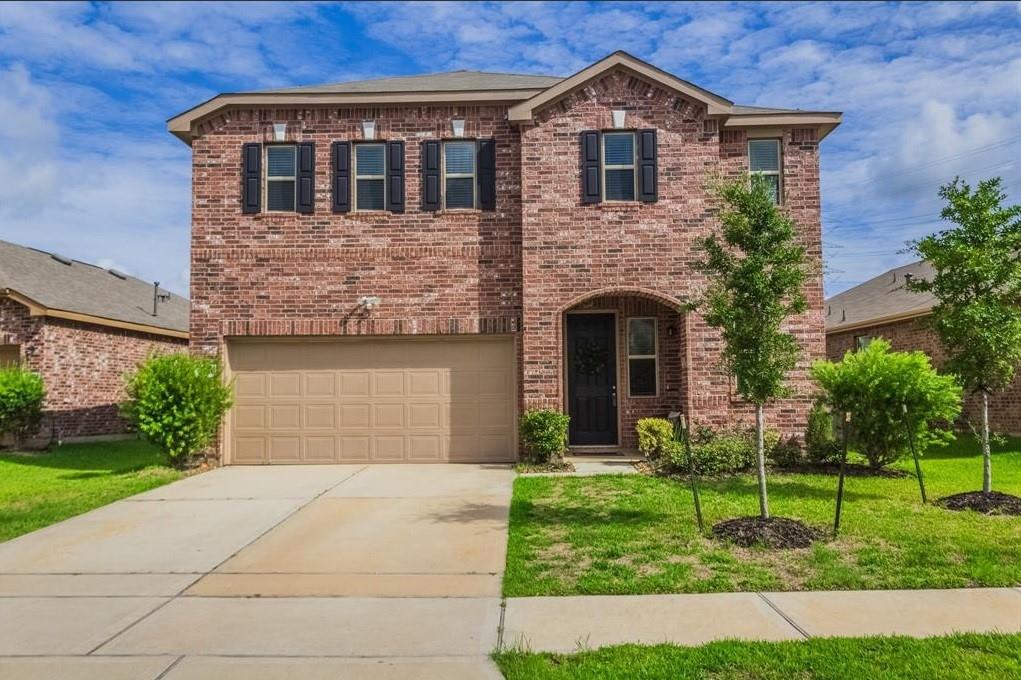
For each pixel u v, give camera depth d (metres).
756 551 6.71
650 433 12.88
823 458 11.79
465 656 4.59
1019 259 8.42
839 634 4.78
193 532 8.05
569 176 13.02
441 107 13.60
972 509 8.30
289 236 13.39
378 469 12.56
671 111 13.10
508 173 13.52
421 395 13.37
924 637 4.68
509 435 13.28
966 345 8.64
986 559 6.33
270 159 13.65
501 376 13.36
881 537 7.06
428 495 10.01
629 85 13.11
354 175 13.60
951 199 8.69
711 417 12.76
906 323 19.58
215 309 13.33
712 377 12.82
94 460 15.17
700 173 12.99
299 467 12.96
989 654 4.36
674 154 13.05
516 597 5.68
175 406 12.19
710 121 13.08
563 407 12.87
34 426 16.86
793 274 7.30
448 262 13.36
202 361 12.68
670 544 6.98
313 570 6.57
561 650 4.62
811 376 11.99
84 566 6.76
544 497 9.47
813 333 13.12
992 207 8.52
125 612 5.49
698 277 12.83
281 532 8.02
